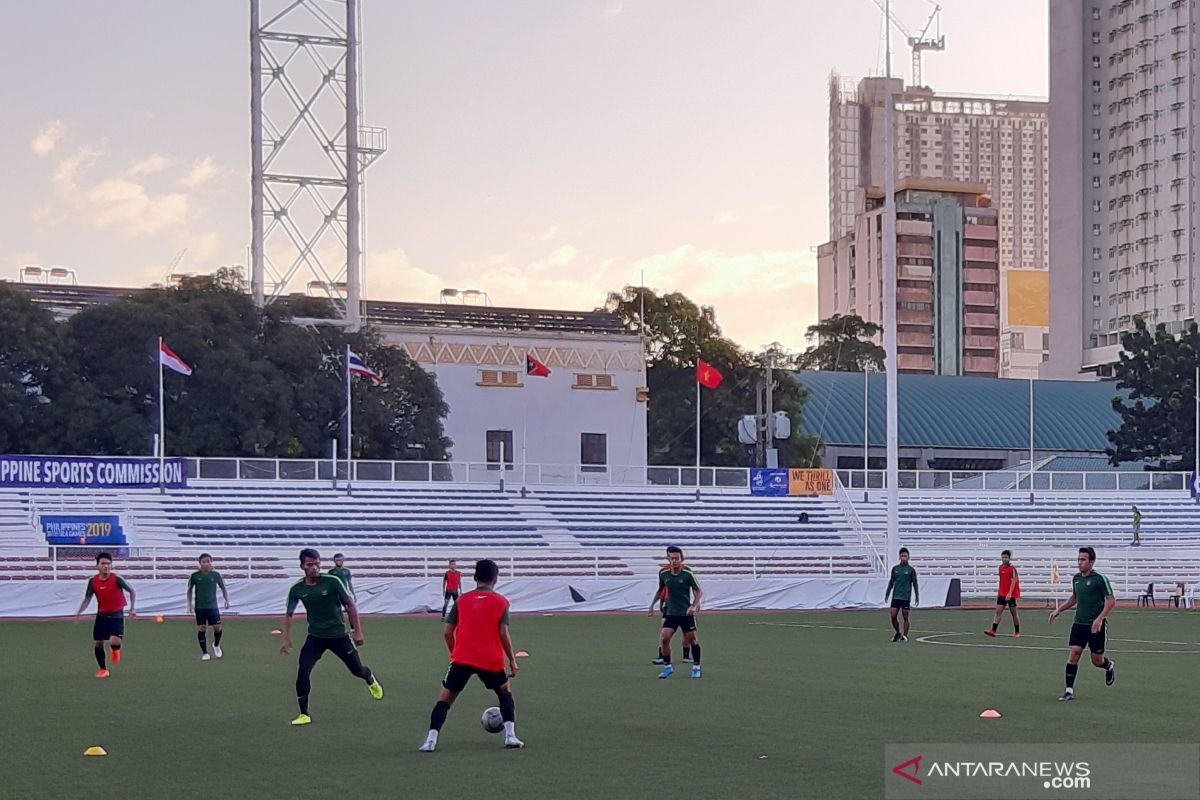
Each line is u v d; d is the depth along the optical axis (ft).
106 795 45.52
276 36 248.11
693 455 303.27
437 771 49.62
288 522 196.34
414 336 268.00
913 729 59.93
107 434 219.61
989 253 649.20
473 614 54.39
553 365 278.26
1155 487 252.42
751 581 177.78
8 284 224.53
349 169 251.80
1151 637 124.36
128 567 170.60
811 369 447.01
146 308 223.71
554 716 65.05
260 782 47.70
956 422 375.66
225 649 107.96
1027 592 203.92
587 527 209.77
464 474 217.77
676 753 53.47
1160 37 498.28
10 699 73.51
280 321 236.43
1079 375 522.88
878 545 212.02
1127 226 510.58
